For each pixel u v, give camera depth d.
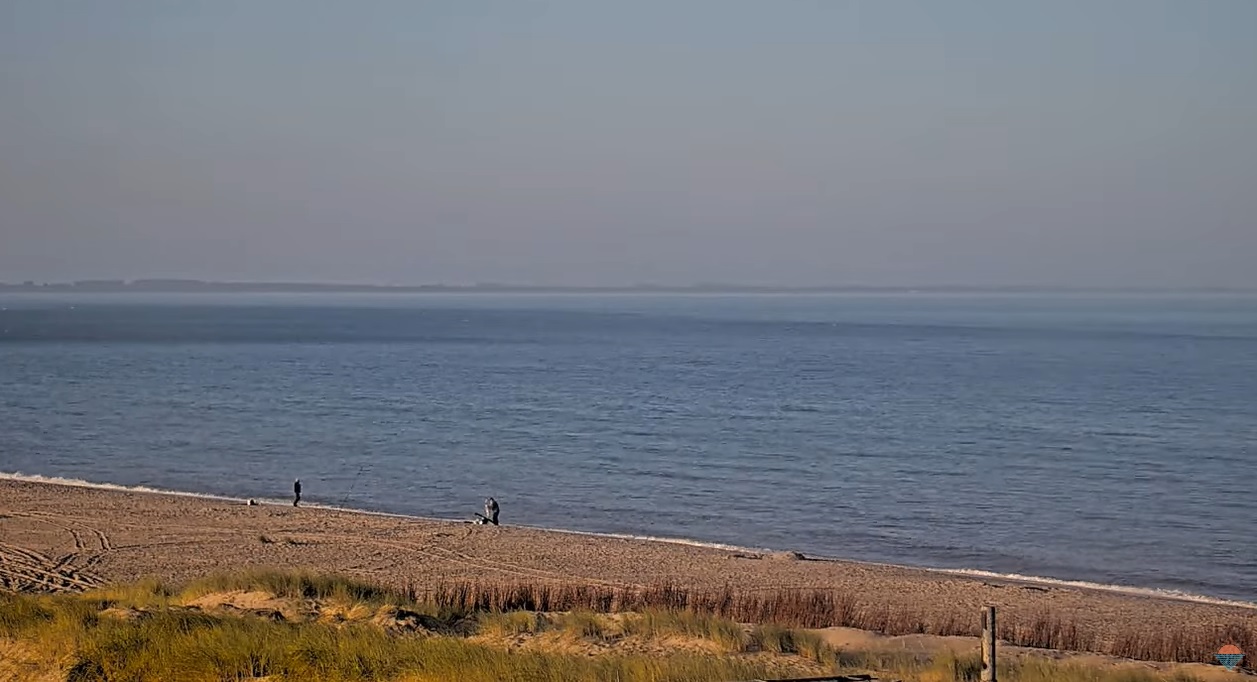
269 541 69.12
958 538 79.94
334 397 173.75
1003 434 135.00
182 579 58.06
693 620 41.56
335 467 109.06
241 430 134.38
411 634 37.91
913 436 133.00
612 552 68.25
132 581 56.94
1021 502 92.88
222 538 69.69
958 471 108.06
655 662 33.06
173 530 71.88
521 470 107.75
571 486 99.44
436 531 73.69
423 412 155.00
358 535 71.75
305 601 44.31
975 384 199.62
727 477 104.00
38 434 127.94
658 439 129.25
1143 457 117.25
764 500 93.31
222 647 31.81
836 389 190.62
